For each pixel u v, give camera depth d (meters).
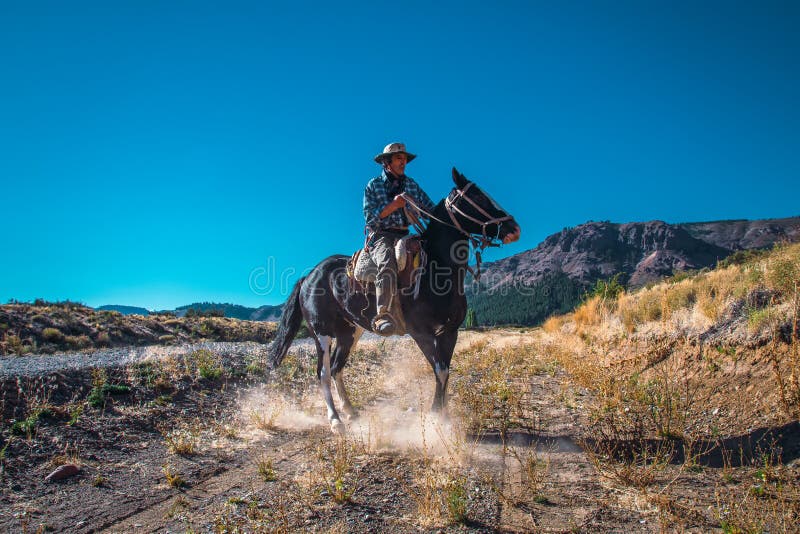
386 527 3.77
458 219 6.27
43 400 6.88
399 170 6.71
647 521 3.62
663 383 7.21
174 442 6.19
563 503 4.03
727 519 3.47
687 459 4.45
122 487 4.93
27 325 22.56
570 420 6.50
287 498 4.39
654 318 10.95
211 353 12.14
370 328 6.68
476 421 6.62
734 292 8.52
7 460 5.27
